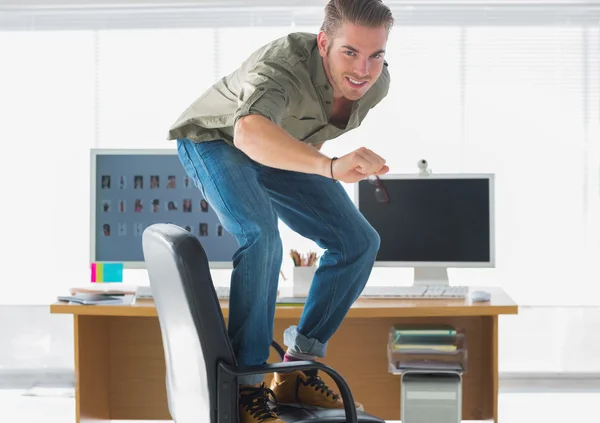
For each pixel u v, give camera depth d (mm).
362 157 1742
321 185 2365
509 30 4832
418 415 3490
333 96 2221
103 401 3889
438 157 4863
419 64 4848
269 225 2174
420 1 4773
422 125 4855
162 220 3834
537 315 4871
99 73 4922
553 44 4828
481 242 3779
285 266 4914
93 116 4938
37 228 4988
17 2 4828
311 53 2141
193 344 1974
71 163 4961
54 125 4953
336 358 3928
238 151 2248
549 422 4262
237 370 1941
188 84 4910
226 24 4883
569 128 4852
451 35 4836
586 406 4555
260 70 2051
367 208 3812
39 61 4941
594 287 4883
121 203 3838
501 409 4496
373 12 1987
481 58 4836
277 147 1838
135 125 4926
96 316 3775
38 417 4379
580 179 4863
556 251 4879
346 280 2383
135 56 4918
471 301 3469
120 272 3781
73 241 4984
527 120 4852
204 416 1986
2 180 4984
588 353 4871
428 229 3795
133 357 4000
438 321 3922
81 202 4969
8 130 4969
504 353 4887
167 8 4836
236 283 2178
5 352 4988
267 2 4785
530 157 4859
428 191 3801
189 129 2287
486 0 4758
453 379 3484
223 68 4895
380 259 3807
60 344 4984
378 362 3928
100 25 4914
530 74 4836
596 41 4816
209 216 3828
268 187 2365
